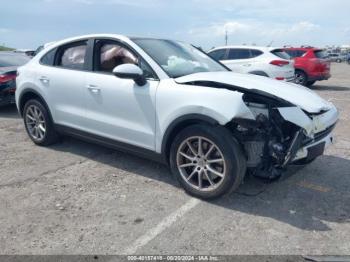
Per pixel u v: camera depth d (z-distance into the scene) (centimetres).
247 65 1161
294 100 360
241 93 339
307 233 316
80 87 469
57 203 372
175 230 321
